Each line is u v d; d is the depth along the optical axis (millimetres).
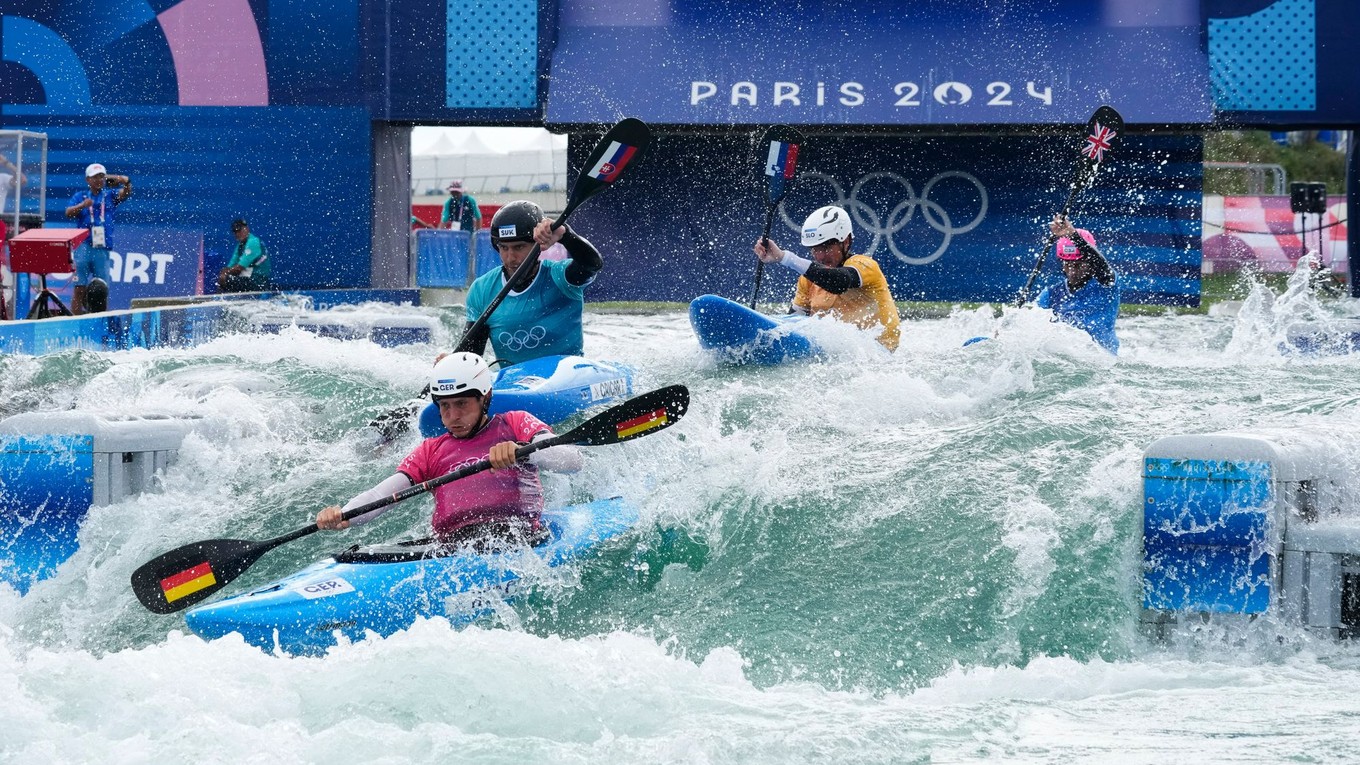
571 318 19734
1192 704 11742
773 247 24078
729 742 10484
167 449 17094
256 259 46125
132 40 49219
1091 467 15766
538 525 15000
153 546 16125
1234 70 47094
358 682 11445
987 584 14438
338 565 14031
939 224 50719
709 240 51438
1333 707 11555
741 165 50906
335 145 49156
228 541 14258
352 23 48812
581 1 49406
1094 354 22016
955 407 19219
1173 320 41562
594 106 48250
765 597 14758
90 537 16125
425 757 10047
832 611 14430
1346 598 13539
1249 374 20656
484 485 14820
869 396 19469
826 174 50969
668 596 14906
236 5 48812
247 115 49219
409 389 22000
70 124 49562
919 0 48500
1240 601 13609
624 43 48844
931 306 50375
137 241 47875
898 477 16453
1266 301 29297
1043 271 50219
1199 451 13641
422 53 49031
